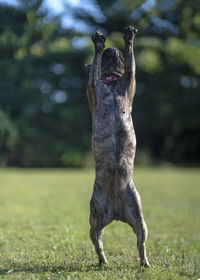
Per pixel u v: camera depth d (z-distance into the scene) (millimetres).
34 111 29156
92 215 5098
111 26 31047
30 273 5039
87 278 4730
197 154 36000
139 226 5090
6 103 28797
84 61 29922
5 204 11977
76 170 27797
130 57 5168
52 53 29391
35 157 30016
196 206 12172
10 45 27109
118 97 5168
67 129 30984
